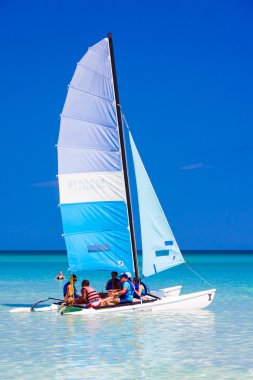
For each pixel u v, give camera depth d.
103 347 19.56
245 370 16.62
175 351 18.97
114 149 29.02
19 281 51.78
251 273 68.25
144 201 29.14
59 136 28.59
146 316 26.09
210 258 165.62
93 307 26.47
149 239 29.09
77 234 28.88
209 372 16.39
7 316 26.33
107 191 28.97
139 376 15.98
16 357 18.17
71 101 28.59
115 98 29.03
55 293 39.31
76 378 15.73
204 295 28.38
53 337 21.33
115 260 29.06
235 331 22.53
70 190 28.73
